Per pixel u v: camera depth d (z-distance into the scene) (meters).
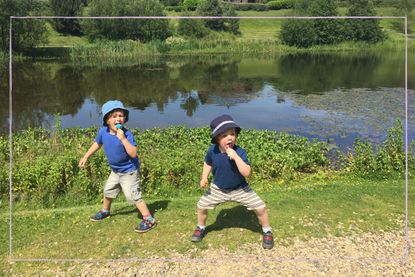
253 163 4.55
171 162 4.30
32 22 19.06
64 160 4.16
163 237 2.70
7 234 2.83
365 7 24.55
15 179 3.81
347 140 6.80
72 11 24.33
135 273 2.34
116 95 11.62
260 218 2.55
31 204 3.66
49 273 2.37
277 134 6.39
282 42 24.42
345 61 19.27
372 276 2.29
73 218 3.07
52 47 22.06
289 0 32.25
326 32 24.34
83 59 19.95
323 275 2.30
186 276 2.30
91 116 8.89
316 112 9.03
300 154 5.19
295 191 3.73
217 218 2.94
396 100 10.20
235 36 25.77
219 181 2.48
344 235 2.72
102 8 22.83
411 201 3.34
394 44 24.22
